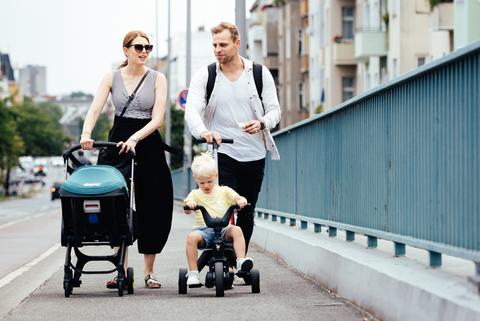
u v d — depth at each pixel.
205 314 15.15
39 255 29.98
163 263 24.77
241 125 17.77
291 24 133.88
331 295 17.25
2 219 63.31
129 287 18.09
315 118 23.50
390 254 17.08
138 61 18.52
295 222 28.09
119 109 18.64
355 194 19.55
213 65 18.38
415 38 79.31
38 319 15.08
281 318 14.66
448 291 12.26
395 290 13.68
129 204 17.72
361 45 85.12
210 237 17.38
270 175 32.16
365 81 93.88
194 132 17.84
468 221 12.98
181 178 98.38
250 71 18.31
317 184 23.78
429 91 14.53
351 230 19.67
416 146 15.23
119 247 17.86
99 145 17.91
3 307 16.91
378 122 17.61
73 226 17.53
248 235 18.95
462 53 12.76
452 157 13.55
